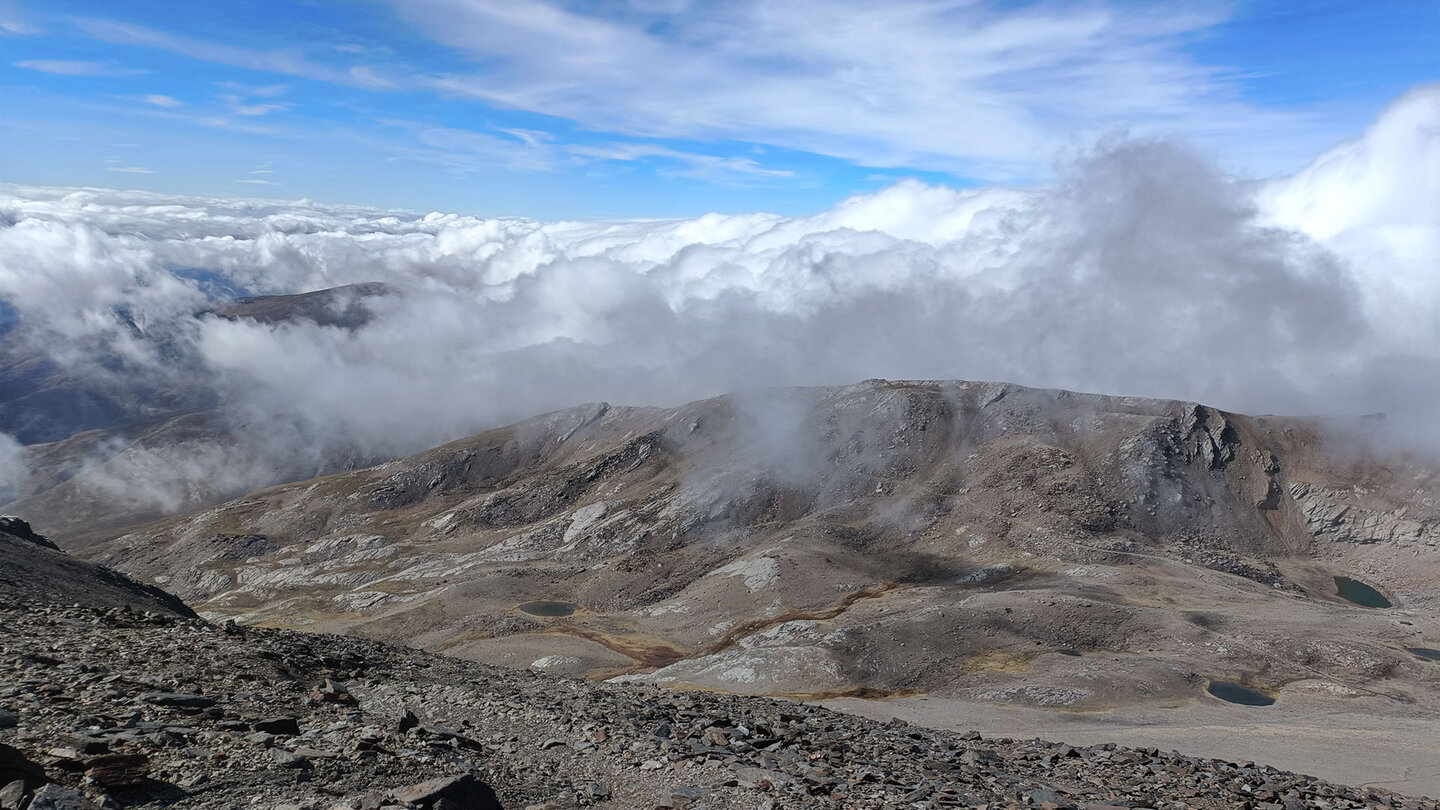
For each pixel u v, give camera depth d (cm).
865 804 2200
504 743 2475
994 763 3388
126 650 2661
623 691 4181
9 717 1748
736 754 2588
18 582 4266
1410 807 3459
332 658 3372
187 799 1517
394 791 1659
